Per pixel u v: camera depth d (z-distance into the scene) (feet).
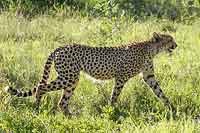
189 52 60.08
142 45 46.50
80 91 46.60
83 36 64.54
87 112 43.78
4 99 43.27
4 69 49.67
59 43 61.67
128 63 45.73
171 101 46.75
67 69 43.96
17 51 55.01
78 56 44.16
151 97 47.01
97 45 59.98
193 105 45.98
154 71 51.42
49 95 46.01
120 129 39.55
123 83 45.93
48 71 44.04
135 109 44.70
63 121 39.93
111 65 45.19
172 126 39.11
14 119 37.14
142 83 48.14
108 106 43.52
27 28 65.41
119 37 62.75
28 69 49.44
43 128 37.73
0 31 63.26
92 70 44.88
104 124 39.81
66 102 44.24
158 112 43.27
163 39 47.24
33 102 44.29
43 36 63.41
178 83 49.37
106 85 47.55
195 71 52.31
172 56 57.41
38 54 54.80
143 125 40.24
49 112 43.37
